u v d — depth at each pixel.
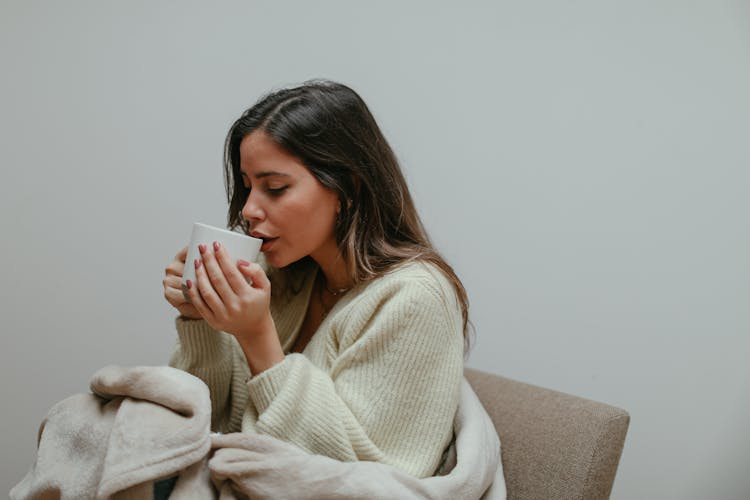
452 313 0.93
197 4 1.57
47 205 1.59
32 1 1.56
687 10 1.42
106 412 0.77
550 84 1.49
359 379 0.87
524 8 1.50
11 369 1.61
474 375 1.16
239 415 1.04
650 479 1.48
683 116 1.42
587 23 1.47
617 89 1.46
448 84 1.54
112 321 1.62
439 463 0.95
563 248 1.50
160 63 1.58
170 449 0.70
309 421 0.82
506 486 1.00
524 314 1.53
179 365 1.02
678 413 1.46
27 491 0.78
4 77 1.56
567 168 1.49
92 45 1.57
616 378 1.48
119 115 1.59
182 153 1.60
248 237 0.83
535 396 1.05
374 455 0.83
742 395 1.43
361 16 1.56
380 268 0.96
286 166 0.89
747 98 1.40
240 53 1.58
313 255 1.03
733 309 1.42
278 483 0.72
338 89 0.97
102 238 1.61
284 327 1.10
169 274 0.99
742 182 1.40
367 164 0.96
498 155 1.53
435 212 1.56
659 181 1.44
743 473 1.46
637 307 1.47
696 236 1.43
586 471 0.93
